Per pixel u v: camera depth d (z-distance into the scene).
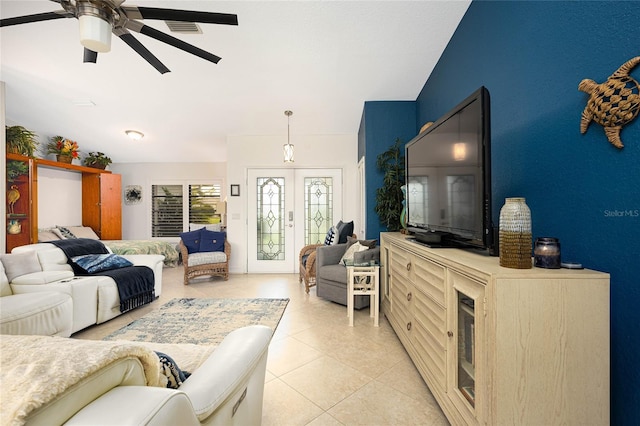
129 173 6.75
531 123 1.57
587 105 1.16
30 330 2.09
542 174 1.49
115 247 5.22
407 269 2.16
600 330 1.05
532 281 1.06
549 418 1.05
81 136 5.26
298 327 2.83
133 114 4.45
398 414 1.61
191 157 6.46
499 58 1.89
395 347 2.41
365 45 2.86
